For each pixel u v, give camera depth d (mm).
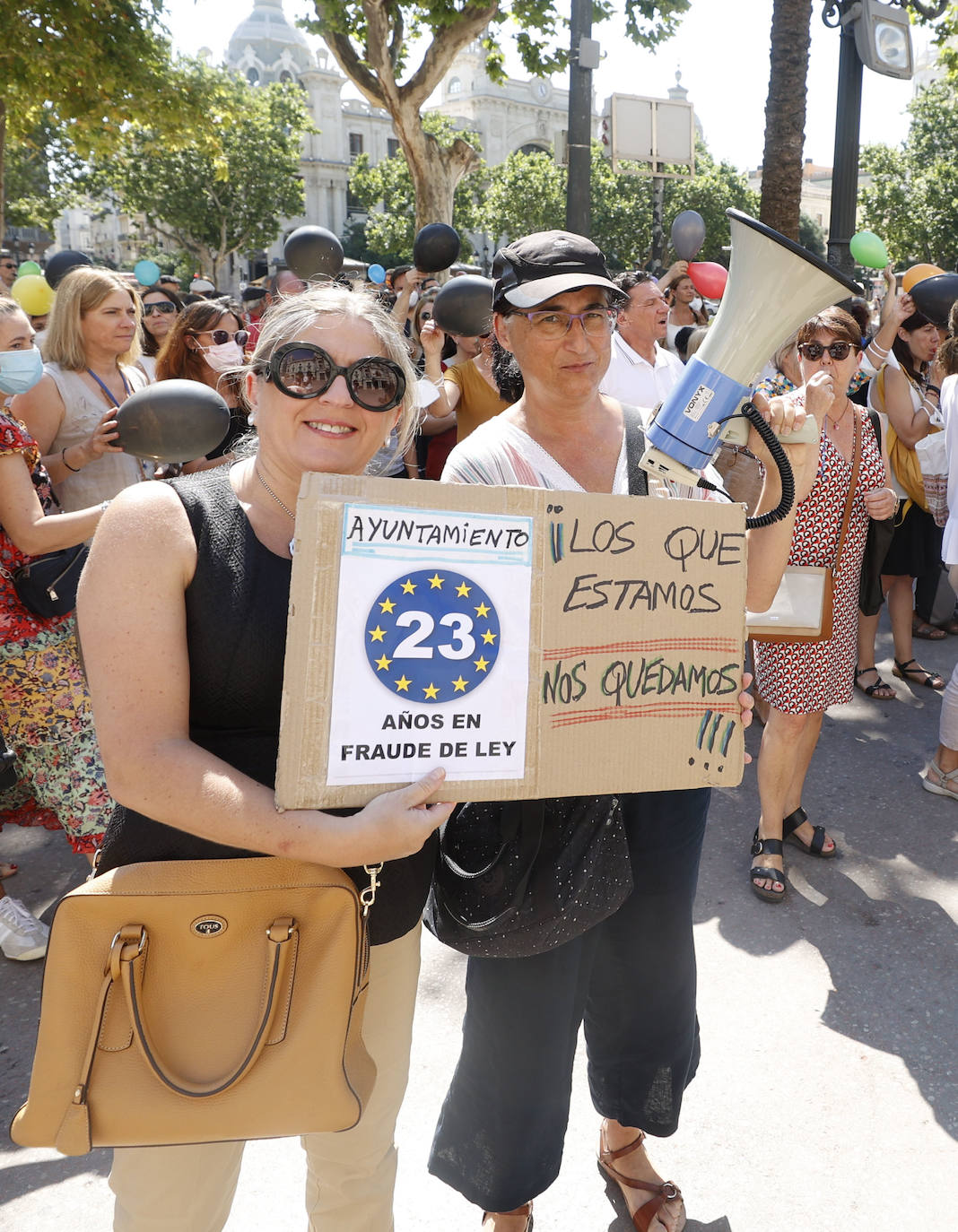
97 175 39125
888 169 33656
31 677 2533
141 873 1158
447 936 1530
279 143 41219
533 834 1417
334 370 1219
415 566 1131
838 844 3365
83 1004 1131
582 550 1218
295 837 1078
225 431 2412
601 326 1591
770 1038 2426
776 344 1442
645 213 37812
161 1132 1141
